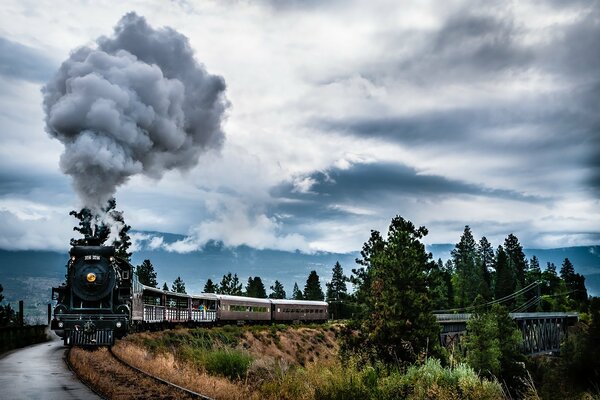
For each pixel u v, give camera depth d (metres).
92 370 17.38
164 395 14.11
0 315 72.25
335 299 128.50
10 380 16.36
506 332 64.88
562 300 133.50
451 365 15.77
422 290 40.56
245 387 15.18
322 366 15.78
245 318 66.88
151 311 40.41
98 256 27.08
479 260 146.62
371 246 46.72
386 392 13.77
